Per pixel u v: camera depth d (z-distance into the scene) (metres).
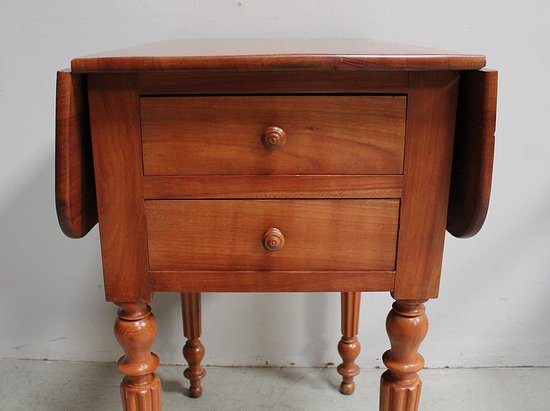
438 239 0.75
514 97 1.23
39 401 1.25
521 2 1.18
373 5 1.19
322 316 1.38
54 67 1.22
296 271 0.76
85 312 1.39
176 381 1.34
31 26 1.20
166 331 1.39
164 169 0.72
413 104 0.69
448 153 0.71
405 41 1.20
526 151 1.26
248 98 0.69
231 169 0.72
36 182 1.30
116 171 0.72
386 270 0.76
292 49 0.76
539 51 1.20
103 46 1.21
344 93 0.69
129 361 0.80
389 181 0.72
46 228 1.33
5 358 1.41
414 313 0.79
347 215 0.74
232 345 1.40
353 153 0.71
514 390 1.30
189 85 0.69
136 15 1.20
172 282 0.76
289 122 0.70
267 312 1.38
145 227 0.74
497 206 1.30
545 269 1.34
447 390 1.30
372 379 1.35
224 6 1.19
